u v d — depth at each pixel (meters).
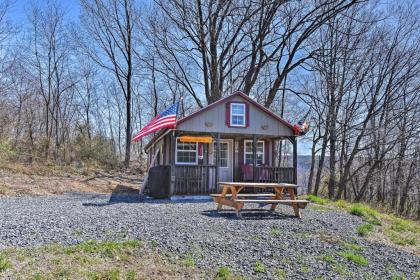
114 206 10.55
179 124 13.89
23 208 9.46
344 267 5.58
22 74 26.20
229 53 27.22
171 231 6.78
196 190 13.94
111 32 27.41
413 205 25.05
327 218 9.62
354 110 23.88
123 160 27.78
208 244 6.09
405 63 22.17
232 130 14.55
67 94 30.41
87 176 20.30
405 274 5.58
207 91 26.34
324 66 24.08
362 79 23.38
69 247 5.08
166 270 4.76
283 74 25.02
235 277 4.75
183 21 25.62
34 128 27.42
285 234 7.28
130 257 5.05
